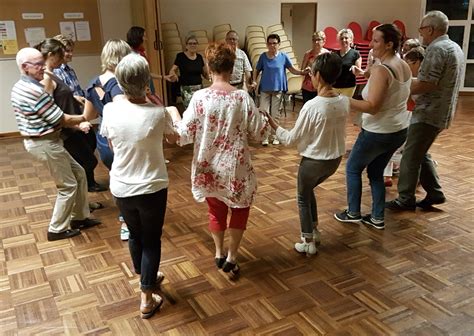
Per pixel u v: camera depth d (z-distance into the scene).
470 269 2.47
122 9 6.11
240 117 2.13
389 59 2.61
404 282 2.36
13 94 2.59
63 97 2.85
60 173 2.77
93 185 3.76
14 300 2.26
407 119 2.75
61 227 2.89
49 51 2.81
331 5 7.95
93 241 2.88
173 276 2.46
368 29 8.22
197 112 2.12
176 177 4.10
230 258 2.41
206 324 2.06
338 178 3.98
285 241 2.85
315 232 2.76
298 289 2.32
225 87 2.12
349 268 2.51
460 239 2.82
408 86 2.66
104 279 2.44
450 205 3.35
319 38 4.97
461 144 5.00
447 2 8.23
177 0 6.73
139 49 3.71
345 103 2.35
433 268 2.49
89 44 6.02
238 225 2.32
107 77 2.39
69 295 2.30
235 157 2.17
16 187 3.91
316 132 2.33
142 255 2.07
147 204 1.91
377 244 2.78
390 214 3.21
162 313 2.15
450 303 2.17
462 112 6.79
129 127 1.83
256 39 7.09
